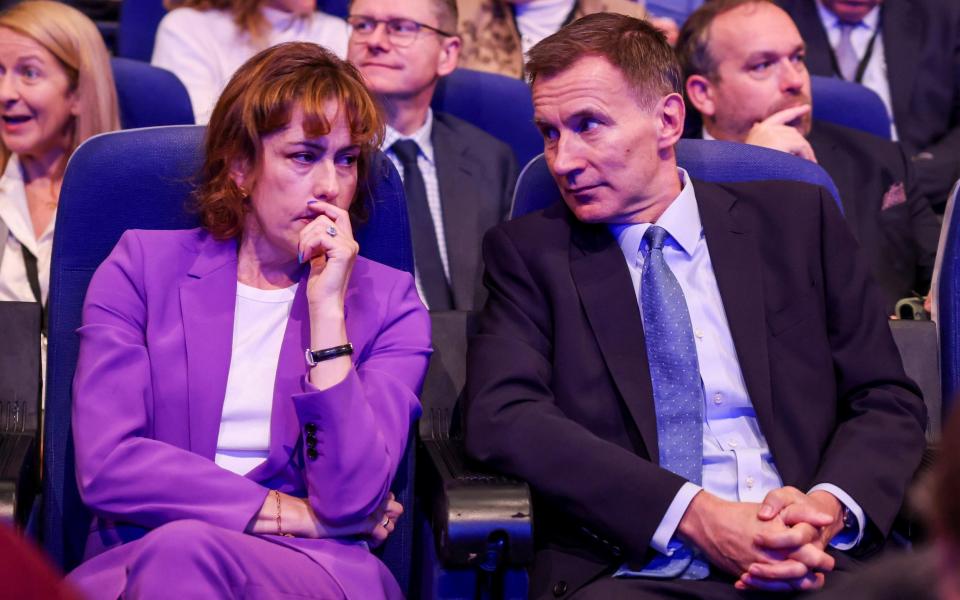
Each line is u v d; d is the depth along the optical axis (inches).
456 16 289.9
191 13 333.1
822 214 197.9
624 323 186.1
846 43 363.6
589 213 190.2
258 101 170.9
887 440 180.5
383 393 172.1
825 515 163.6
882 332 191.6
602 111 185.5
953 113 364.2
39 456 187.3
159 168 184.9
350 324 178.9
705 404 185.3
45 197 262.8
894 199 283.1
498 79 302.4
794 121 282.8
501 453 172.9
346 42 343.0
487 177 284.8
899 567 57.2
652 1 391.9
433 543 169.2
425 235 275.9
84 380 168.2
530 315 190.1
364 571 162.2
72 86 262.1
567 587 172.1
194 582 145.9
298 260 175.6
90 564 159.0
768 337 189.0
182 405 171.2
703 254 195.0
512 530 158.1
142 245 178.7
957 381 198.4
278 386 172.2
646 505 168.7
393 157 282.0
